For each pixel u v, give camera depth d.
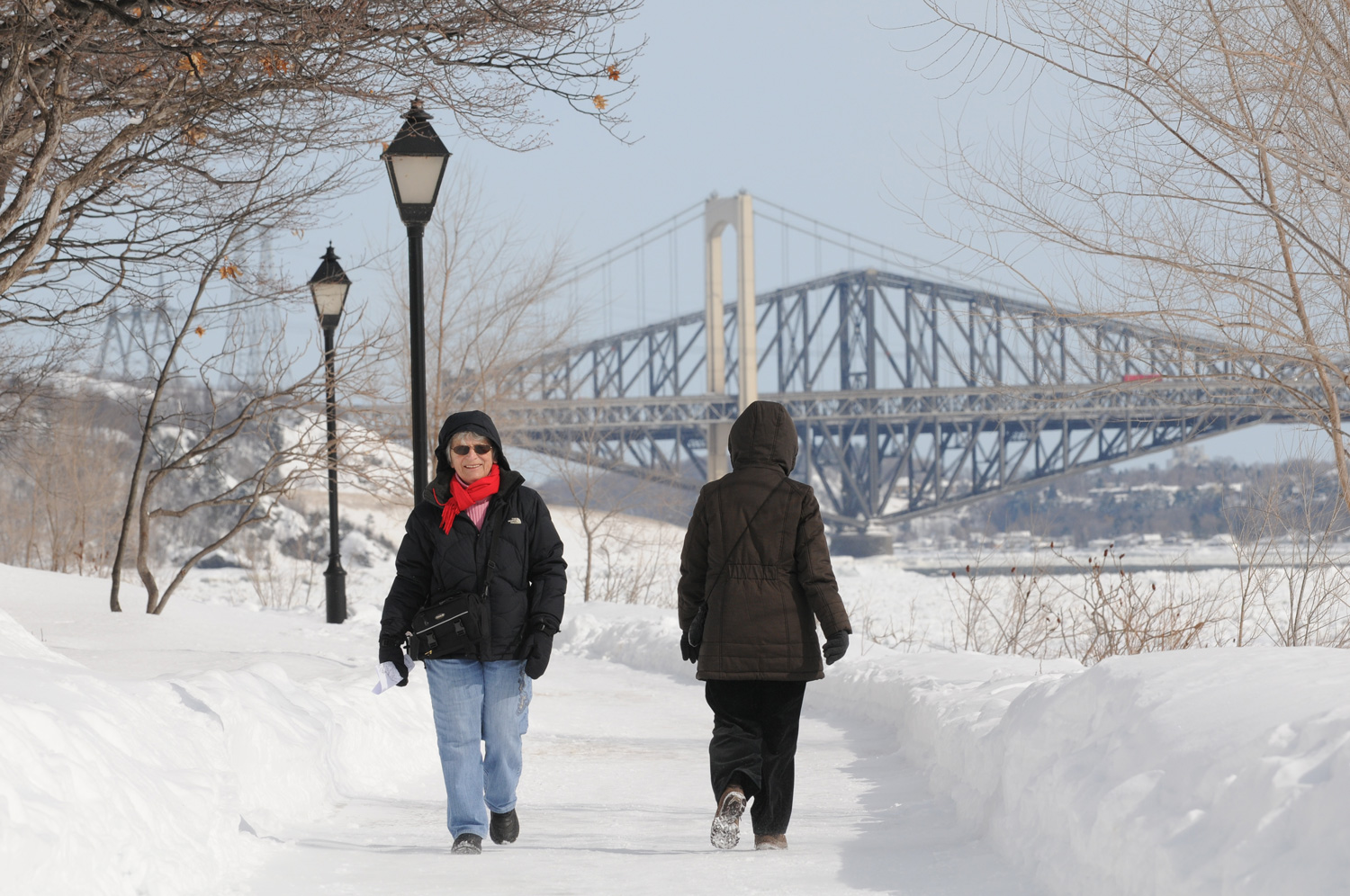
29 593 53.56
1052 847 14.00
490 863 16.39
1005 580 59.19
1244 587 35.84
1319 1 23.83
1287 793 10.45
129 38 29.06
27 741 13.12
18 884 11.20
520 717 17.72
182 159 38.34
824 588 17.06
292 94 31.72
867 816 20.83
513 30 28.94
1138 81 25.09
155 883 13.27
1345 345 25.42
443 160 35.03
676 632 53.41
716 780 17.27
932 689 30.89
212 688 20.50
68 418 90.62
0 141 29.56
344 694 26.92
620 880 15.22
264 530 129.50
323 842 17.83
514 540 17.09
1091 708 15.48
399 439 79.75
